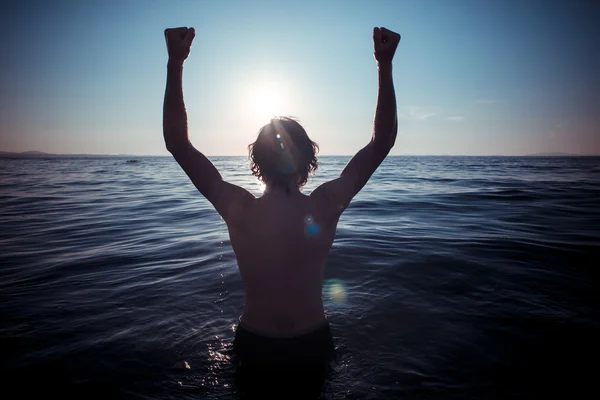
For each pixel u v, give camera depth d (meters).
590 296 2.62
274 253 1.42
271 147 1.39
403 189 12.73
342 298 2.59
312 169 1.47
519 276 3.08
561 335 2.01
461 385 1.54
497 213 7.09
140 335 2.03
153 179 21.20
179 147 1.29
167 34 1.27
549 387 1.54
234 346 1.60
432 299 2.56
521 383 1.57
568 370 1.67
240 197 1.41
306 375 1.47
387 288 2.80
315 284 1.52
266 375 1.48
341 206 1.43
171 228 5.91
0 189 13.98
